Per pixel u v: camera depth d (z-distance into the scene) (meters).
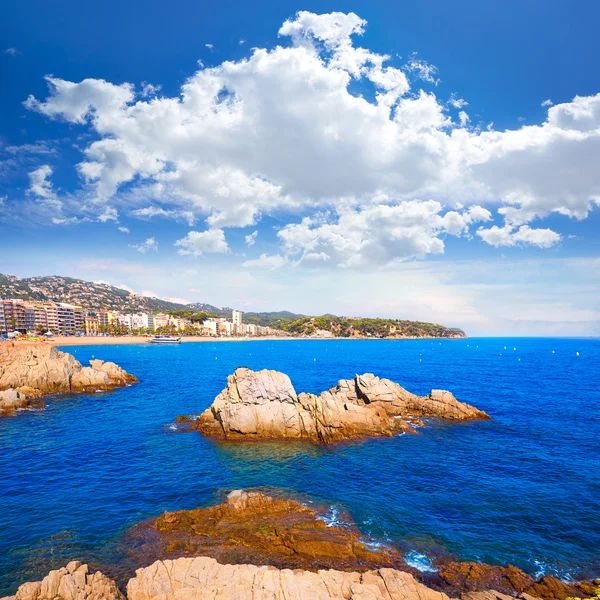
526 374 117.19
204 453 43.47
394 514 29.19
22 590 17.53
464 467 39.28
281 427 50.03
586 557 24.28
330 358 185.75
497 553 24.47
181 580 18.89
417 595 18.72
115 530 26.45
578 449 45.06
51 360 86.50
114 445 46.19
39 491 32.91
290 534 25.28
